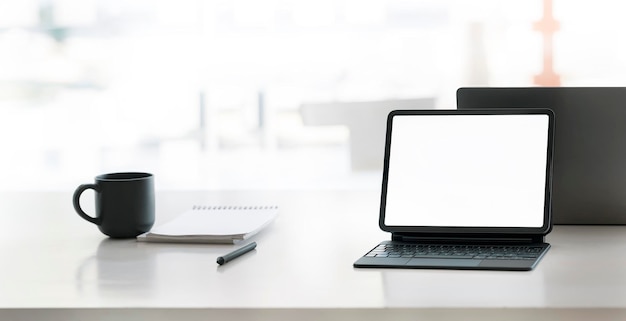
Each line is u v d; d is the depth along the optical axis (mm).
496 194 1330
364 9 4051
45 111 4164
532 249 1259
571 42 3920
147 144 4180
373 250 1281
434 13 4016
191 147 4168
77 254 1313
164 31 4137
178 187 4109
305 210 1650
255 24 4105
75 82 4148
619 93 1409
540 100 1431
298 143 4102
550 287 1056
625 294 1014
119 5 4121
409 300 1017
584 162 1430
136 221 1412
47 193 1900
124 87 4152
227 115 4148
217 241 1369
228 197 1794
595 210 1441
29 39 4121
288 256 1271
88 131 4172
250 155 4133
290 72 4109
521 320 977
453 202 1344
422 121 1392
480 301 1003
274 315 1004
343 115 4023
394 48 4055
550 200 1304
